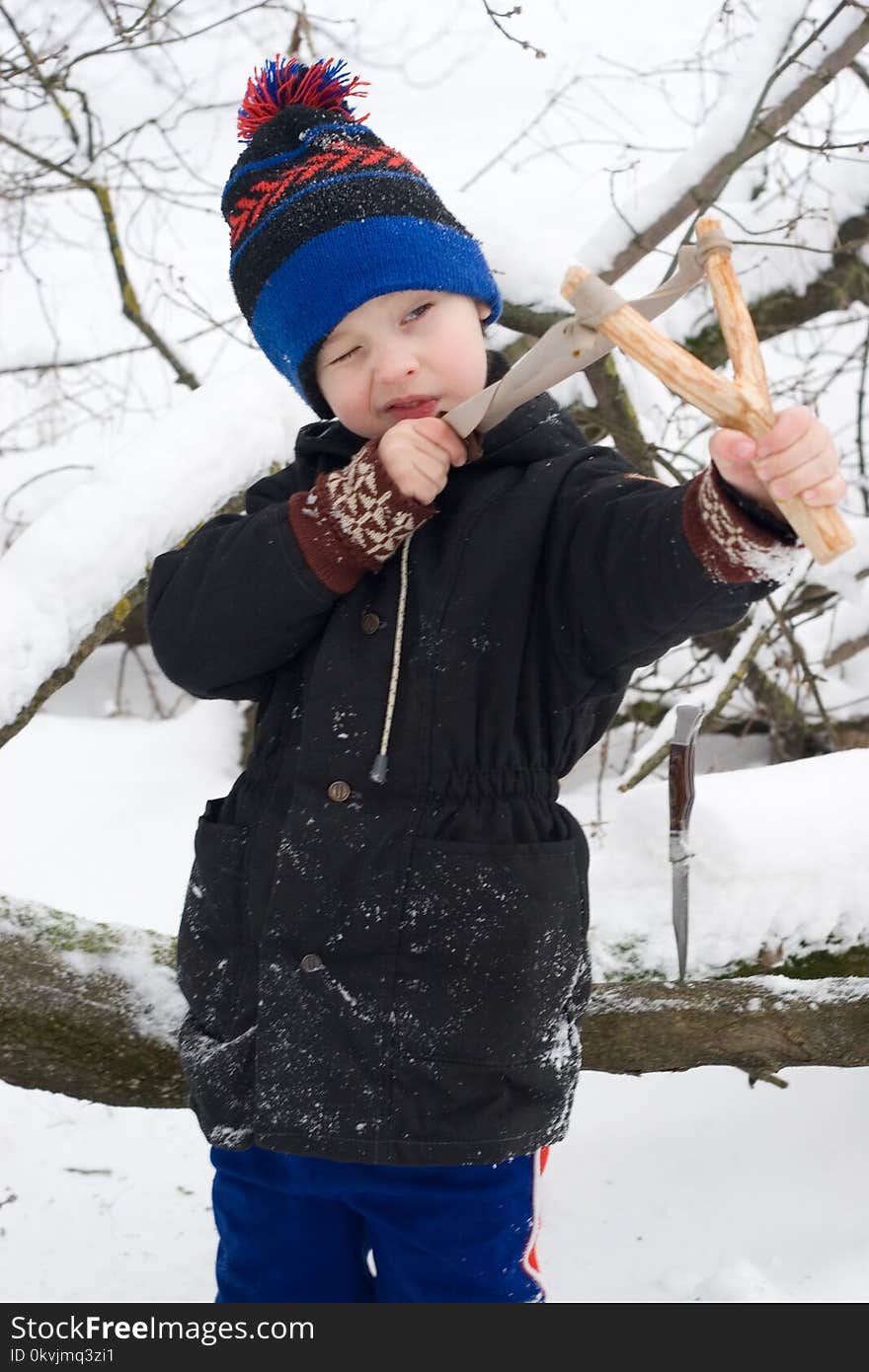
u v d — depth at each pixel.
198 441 2.58
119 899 3.50
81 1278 2.27
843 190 3.87
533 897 1.50
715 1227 2.27
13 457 4.89
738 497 1.26
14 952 2.04
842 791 2.38
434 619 1.51
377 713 1.51
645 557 1.38
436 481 1.43
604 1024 2.08
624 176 5.34
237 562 1.55
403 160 1.68
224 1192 1.68
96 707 5.13
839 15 3.42
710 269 1.24
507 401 1.38
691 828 2.31
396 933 1.48
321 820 1.50
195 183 6.76
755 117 3.29
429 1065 1.46
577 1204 2.38
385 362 1.54
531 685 1.53
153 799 4.01
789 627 3.96
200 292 6.17
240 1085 1.54
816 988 2.13
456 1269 1.56
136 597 2.41
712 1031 2.10
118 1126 2.75
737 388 1.16
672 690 4.01
